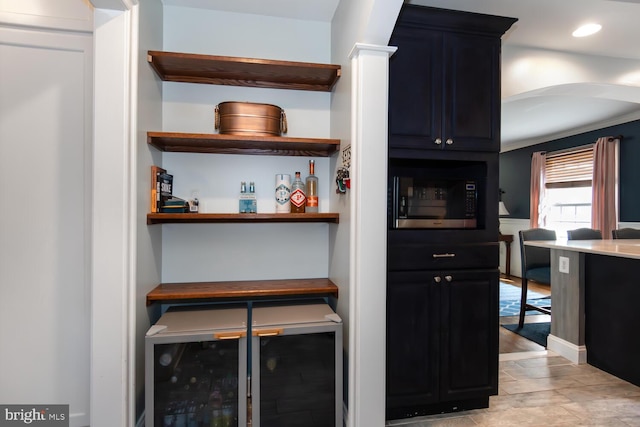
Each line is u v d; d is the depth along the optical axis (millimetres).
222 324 1542
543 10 2010
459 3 1940
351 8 1620
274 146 1853
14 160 1451
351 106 1542
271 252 2020
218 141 1715
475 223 1850
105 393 1372
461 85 1792
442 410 1825
